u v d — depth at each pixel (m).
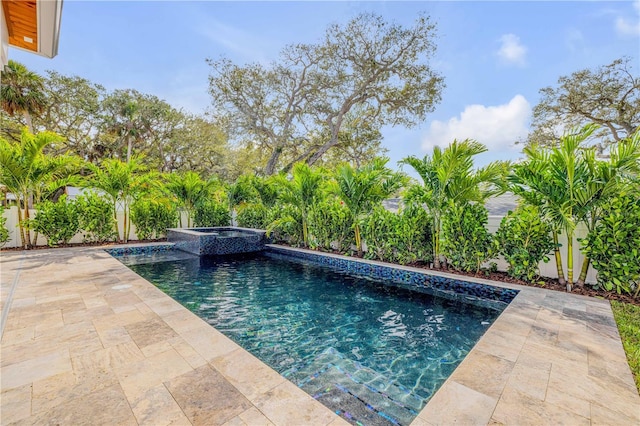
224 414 1.69
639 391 1.95
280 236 9.67
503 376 2.09
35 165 7.36
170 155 22.61
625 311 3.44
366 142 18.73
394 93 16.66
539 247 4.62
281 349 3.07
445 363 2.81
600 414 1.72
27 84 14.85
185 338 2.62
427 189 5.82
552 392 1.92
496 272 5.26
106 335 2.67
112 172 8.61
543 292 4.23
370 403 2.19
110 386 1.94
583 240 4.22
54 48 3.36
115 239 9.11
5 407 1.73
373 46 15.97
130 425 1.60
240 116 17.48
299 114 17.91
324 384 2.45
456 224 5.34
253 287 5.29
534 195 4.61
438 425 1.63
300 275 6.17
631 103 15.11
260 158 19.78
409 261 6.18
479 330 3.55
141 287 4.20
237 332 3.47
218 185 11.66
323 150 17.41
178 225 10.73
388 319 3.88
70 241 8.43
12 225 7.72
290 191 8.86
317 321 3.81
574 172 4.16
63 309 3.32
